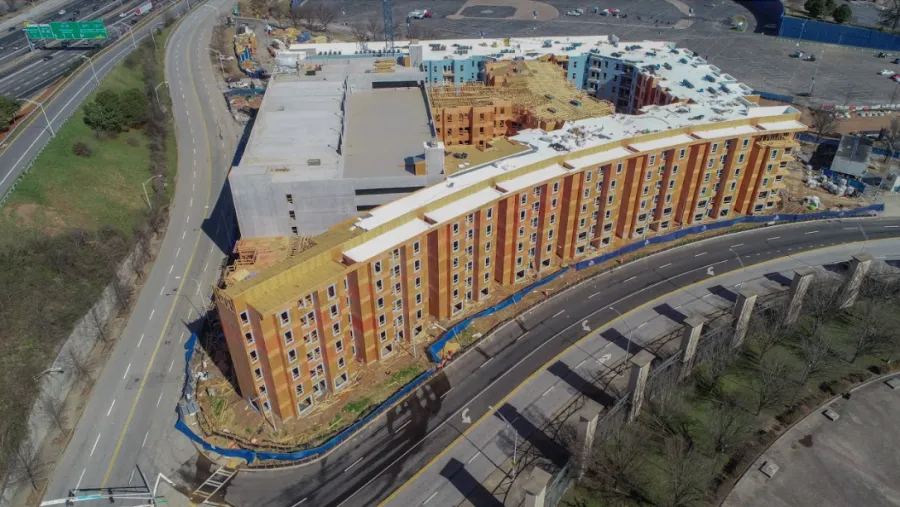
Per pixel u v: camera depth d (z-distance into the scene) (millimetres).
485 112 150375
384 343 105688
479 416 97188
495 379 104000
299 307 88500
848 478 89125
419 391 101500
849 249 136375
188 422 95875
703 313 118188
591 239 135625
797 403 100625
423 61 180375
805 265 131500
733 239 140750
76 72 195625
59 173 140125
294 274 89375
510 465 89312
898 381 105125
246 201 112188
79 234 123688
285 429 94438
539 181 115062
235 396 100000
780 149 139250
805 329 115250
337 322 95125
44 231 123625
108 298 116812
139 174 158000
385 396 100312
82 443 92438
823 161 172125
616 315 118125
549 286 125375
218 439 93125
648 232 142000
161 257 134125
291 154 124000
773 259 133500
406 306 106312
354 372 104312
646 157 128375
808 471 89938
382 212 103375
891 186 158500
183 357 108438
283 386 91938
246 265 108000
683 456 90250
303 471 88688
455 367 106438
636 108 176500
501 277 124000
